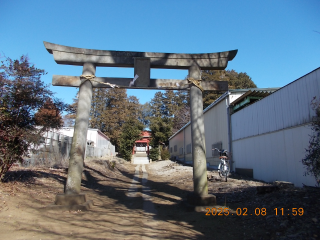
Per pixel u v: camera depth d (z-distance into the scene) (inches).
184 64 271.9
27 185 263.4
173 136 1334.9
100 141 1186.6
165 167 834.2
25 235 145.5
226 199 260.8
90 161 634.2
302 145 303.7
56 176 354.0
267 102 391.5
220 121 598.9
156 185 434.6
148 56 271.7
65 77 262.1
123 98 1654.8
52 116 265.0
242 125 481.7
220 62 273.1
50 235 150.1
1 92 224.5
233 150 520.7
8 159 227.1
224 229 172.4
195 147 252.8
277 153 359.6
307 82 296.2
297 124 313.7
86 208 224.5
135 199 297.9
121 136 1238.3
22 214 180.7
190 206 231.6
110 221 192.7
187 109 1657.2
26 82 230.8
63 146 528.4
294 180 318.0
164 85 269.6
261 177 402.3
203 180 245.3
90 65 265.1
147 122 2289.6
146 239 153.6
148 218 206.5
